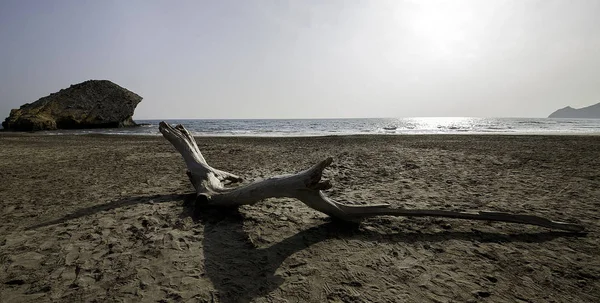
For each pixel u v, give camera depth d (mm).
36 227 3486
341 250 2912
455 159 9219
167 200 4582
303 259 2721
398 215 3490
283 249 2920
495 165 8055
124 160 9633
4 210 4137
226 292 2207
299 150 12617
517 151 11375
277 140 19031
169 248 2912
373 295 2182
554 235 3297
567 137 18547
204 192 4168
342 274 2467
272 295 2180
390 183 5832
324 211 3465
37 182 6082
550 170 7258
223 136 24938
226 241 3088
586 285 2332
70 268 2549
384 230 3424
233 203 3873
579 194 4945
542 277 2447
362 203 4414
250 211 4023
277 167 8078
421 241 3137
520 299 2160
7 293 2184
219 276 2424
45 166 8305
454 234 3322
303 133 31125
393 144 14945
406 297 2166
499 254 2850
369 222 3664
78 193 5098
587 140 16312
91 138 21547
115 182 6051
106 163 8930
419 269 2564
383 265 2625
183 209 4117
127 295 2172
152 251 2850
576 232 3326
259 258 2730
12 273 2461
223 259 2707
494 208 4180
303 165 8398
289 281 2359
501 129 35156
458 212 3449
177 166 8367
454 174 6770
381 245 3035
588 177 6367
